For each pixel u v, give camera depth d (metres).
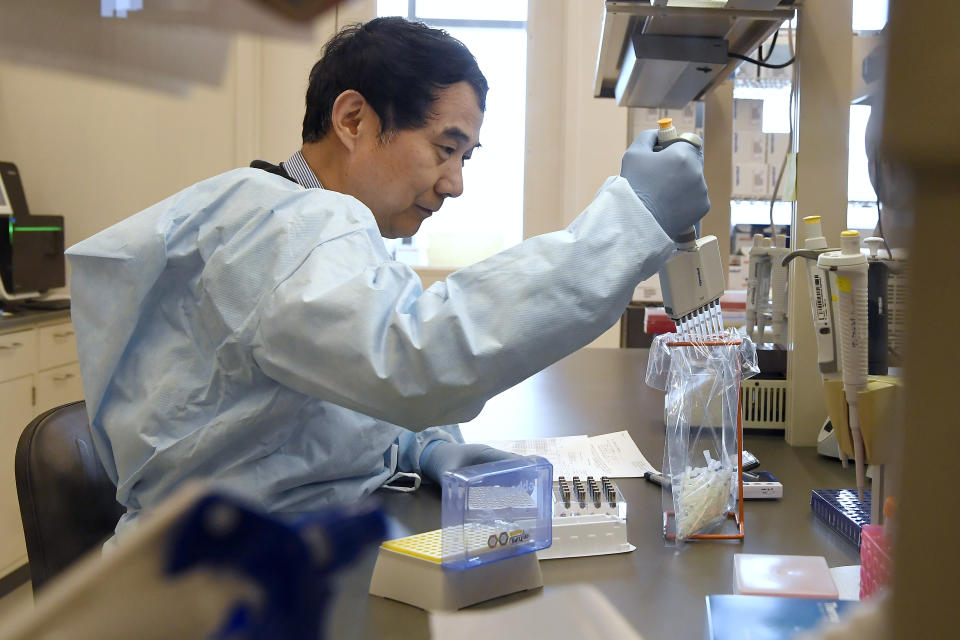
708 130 2.58
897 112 0.13
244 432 0.97
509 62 4.17
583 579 0.85
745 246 3.73
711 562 0.90
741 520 0.98
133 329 0.98
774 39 1.82
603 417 1.71
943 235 0.14
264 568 0.27
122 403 1.00
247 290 0.88
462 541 0.76
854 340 0.90
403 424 0.84
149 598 0.22
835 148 1.40
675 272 1.07
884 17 0.13
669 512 0.99
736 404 0.99
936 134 0.13
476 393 0.81
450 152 1.12
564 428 1.61
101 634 0.21
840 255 0.90
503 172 4.24
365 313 0.81
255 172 0.99
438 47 1.07
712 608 0.66
